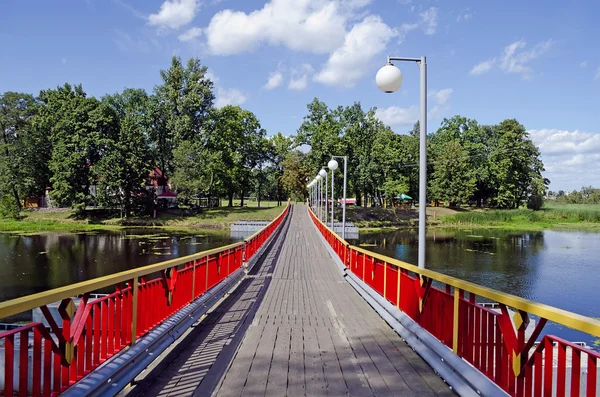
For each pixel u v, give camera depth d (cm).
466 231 5366
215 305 941
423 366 543
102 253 3272
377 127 6556
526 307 337
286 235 3172
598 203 8869
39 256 3089
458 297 480
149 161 5616
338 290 1188
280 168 7950
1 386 777
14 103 5556
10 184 5312
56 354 341
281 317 830
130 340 477
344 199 2036
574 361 302
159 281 585
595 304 2039
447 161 6806
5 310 266
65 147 5150
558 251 3641
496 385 393
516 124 7156
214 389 458
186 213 5850
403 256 3356
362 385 477
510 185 7075
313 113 5812
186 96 6025
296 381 486
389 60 746
